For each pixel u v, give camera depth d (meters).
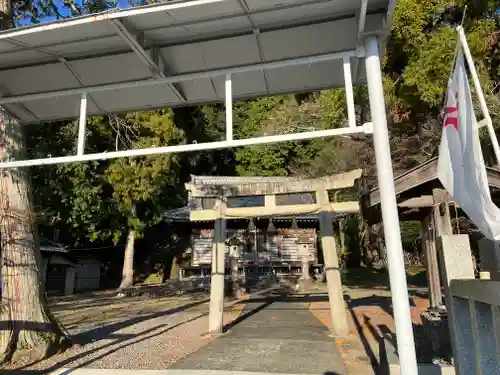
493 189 5.39
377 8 3.06
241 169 24.34
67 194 16.30
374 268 23.08
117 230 19.20
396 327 2.70
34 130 14.51
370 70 3.12
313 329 8.06
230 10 3.22
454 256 3.28
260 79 4.27
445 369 4.42
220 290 7.98
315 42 3.68
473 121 3.31
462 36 3.64
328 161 18.80
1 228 6.08
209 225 19.41
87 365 5.53
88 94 4.42
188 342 7.06
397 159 13.53
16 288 5.97
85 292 20.38
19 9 8.13
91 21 3.15
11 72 4.05
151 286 20.61
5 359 5.57
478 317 2.52
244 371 5.10
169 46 3.75
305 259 19.02
